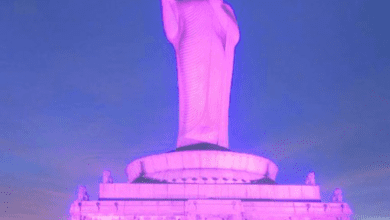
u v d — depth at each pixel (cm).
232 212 3334
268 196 3569
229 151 3788
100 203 3419
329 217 3472
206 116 3994
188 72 4022
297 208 3469
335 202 3525
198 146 3934
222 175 3712
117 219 3400
